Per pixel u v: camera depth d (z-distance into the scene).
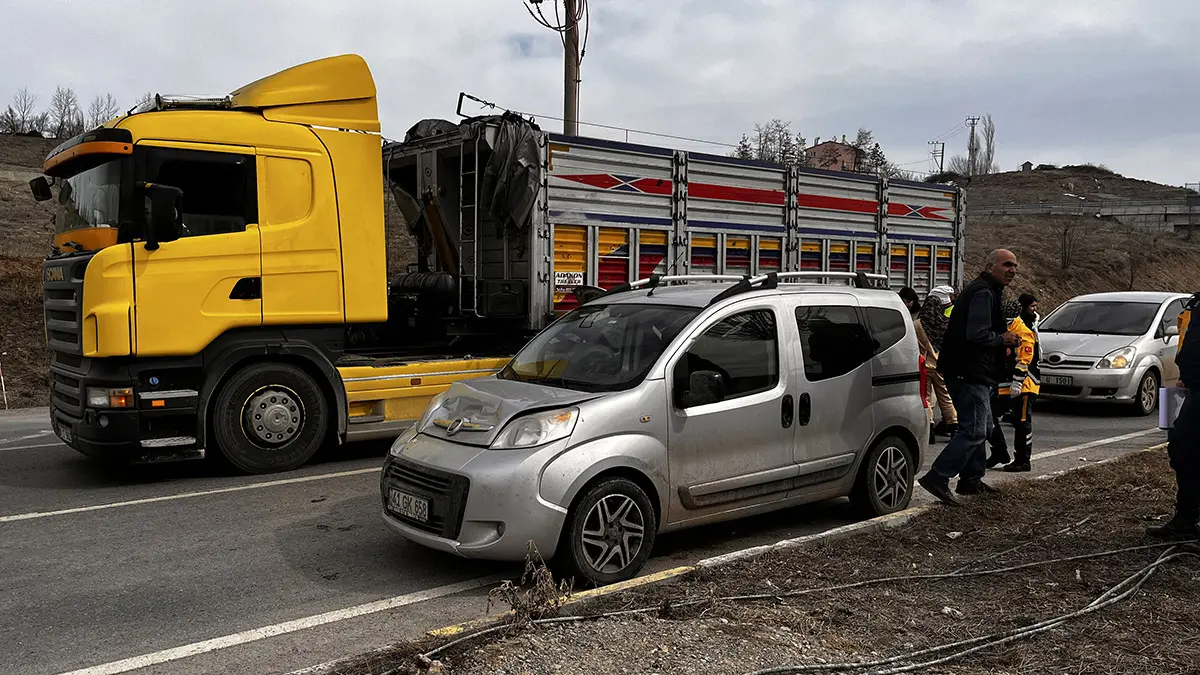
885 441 6.31
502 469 4.60
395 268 13.74
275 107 7.74
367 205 8.15
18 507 6.59
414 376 8.47
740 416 5.43
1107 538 5.46
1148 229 48.50
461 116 9.66
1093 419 11.85
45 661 3.89
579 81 15.37
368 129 8.18
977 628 4.01
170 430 7.30
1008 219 47.62
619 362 5.34
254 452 7.68
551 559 4.73
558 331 6.04
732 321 5.57
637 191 9.99
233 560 5.35
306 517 6.33
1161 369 12.42
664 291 6.12
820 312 6.09
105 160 7.14
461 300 9.71
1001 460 8.25
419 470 4.92
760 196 11.33
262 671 3.80
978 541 5.42
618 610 4.11
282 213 7.70
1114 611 4.23
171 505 6.65
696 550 5.65
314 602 4.64
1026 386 8.05
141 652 4.00
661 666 3.52
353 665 3.58
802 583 4.58
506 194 9.10
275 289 7.62
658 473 5.03
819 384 5.88
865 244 12.88
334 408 8.14
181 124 7.27
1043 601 4.36
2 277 15.55
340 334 8.11
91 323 6.89
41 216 20.45
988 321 6.27
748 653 3.65
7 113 40.16
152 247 7.01
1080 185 82.75
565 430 4.74
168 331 7.09
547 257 9.24
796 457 5.74
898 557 5.07
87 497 6.90
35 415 11.59
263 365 7.69
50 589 4.83
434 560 5.36
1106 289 33.75
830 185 12.22
